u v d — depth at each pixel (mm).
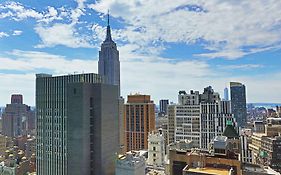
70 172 147000
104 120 152375
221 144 107375
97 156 148875
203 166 100750
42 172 191125
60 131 184500
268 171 123875
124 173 131750
